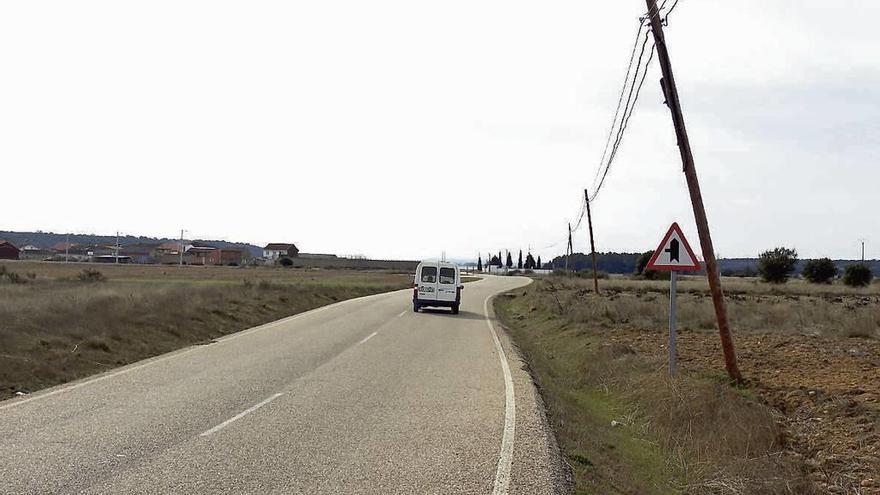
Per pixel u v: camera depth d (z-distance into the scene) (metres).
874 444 7.10
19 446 6.59
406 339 17.95
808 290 45.88
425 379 11.48
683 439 8.40
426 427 7.95
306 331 19.25
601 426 9.61
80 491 5.30
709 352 14.34
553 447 7.28
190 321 18.81
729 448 7.76
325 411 8.62
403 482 5.85
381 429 7.75
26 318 14.90
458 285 29.28
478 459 6.66
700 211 10.70
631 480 7.03
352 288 46.16
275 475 5.89
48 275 51.69
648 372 12.09
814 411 8.59
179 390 9.81
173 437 7.06
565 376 14.38
